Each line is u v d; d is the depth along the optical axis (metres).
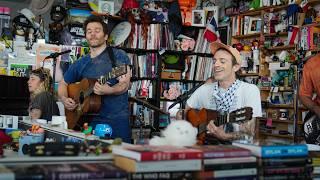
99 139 1.88
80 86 2.99
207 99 2.57
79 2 5.25
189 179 1.19
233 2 6.04
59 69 4.75
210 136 2.05
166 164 1.16
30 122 2.76
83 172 1.07
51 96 3.52
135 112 5.35
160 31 5.61
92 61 3.08
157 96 5.52
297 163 1.35
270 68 5.26
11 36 4.75
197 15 5.89
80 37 5.18
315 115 3.31
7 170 1.07
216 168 1.22
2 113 3.98
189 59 5.84
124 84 2.89
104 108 2.97
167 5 5.80
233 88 2.43
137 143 1.56
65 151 1.30
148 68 5.57
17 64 4.65
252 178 1.28
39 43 4.74
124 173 1.11
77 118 3.01
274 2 5.30
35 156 1.28
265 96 5.41
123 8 5.47
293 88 4.73
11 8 5.40
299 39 4.84
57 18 5.22
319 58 3.28
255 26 5.63
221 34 6.15
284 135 4.95
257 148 1.31
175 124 1.44
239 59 2.45
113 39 5.42
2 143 2.20
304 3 4.91
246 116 2.04
